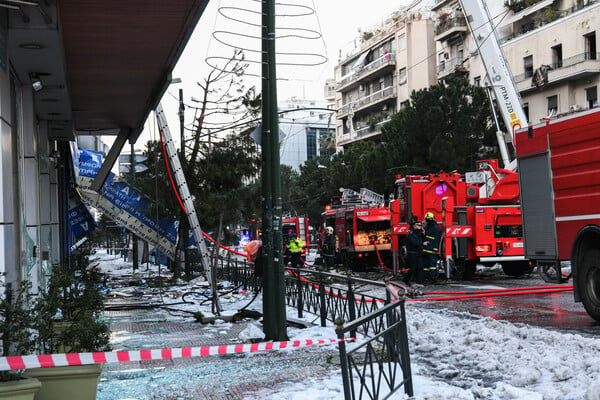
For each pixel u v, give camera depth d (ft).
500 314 35.70
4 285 15.28
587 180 31.22
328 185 194.29
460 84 124.98
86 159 72.13
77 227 73.10
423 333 29.04
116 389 21.22
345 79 262.26
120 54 29.37
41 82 30.14
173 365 25.22
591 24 125.08
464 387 19.99
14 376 13.79
